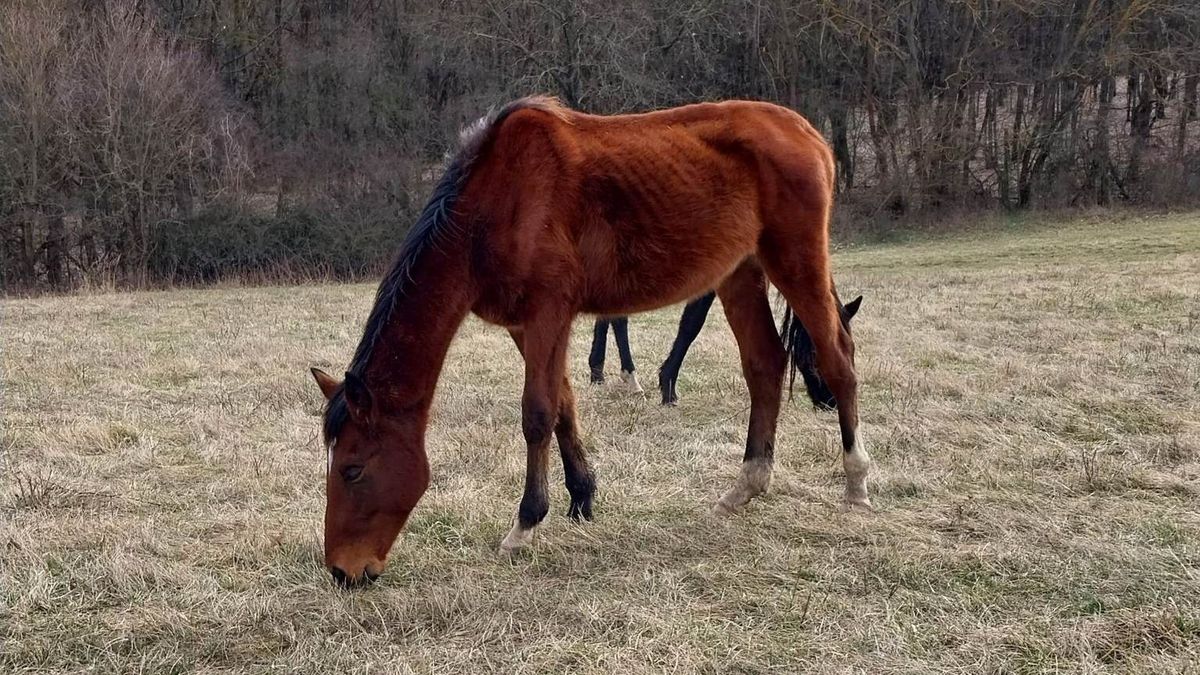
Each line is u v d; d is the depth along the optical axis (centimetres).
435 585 380
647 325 1055
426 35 2405
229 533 447
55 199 2038
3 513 471
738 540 424
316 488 507
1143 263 1446
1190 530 405
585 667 316
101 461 563
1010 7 2428
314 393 729
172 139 2112
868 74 2531
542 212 410
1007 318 988
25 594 372
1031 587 363
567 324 420
